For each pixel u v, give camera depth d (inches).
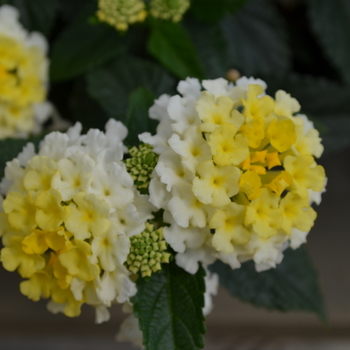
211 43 18.1
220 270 17.1
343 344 22.6
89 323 21.6
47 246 15.2
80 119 18.3
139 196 15.3
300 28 20.3
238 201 15.4
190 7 17.8
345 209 22.5
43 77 17.7
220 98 15.3
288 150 15.5
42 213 15.1
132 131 16.1
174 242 15.3
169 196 15.3
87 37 17.8
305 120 15.9
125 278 15.3
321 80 18.4
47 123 19.0
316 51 20.2
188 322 15.5
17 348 22.4
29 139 16.3
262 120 15.3
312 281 17.3
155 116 15.7
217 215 15.1
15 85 17.6
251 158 15.3
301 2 19.5
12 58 17.4
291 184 15.2
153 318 15.5
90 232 15.1
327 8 18.7
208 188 15.0
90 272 15.1
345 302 20.8
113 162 15.2
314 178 15.4
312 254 21.6
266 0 18.9
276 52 18.8
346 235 22.0
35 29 18.2
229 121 15.2
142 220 15.3
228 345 22.6
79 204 15.1
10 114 17.7
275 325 21.2
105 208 15.0
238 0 17.6
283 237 15.5
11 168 15.6
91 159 15.2
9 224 15.4
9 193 15.4
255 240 15.4
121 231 15.1
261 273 17.2
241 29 18.8
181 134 15.3
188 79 15.7
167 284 15.6
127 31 17.7
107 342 22.8
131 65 17.7
